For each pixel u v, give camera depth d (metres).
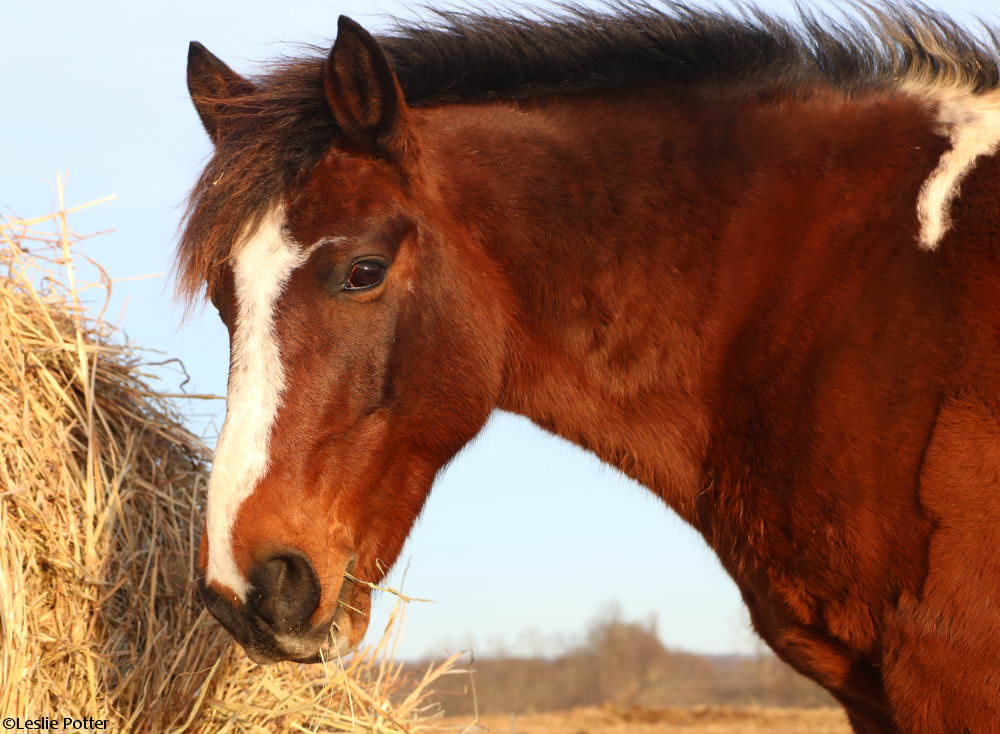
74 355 4.57
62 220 4.73
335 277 3.26
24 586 4.04
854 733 3.92
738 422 3.49
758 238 3.49
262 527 3.13
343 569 3.30
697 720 14.70
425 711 4.58
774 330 3.42
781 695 25.69
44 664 4.09
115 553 4.37
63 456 4.33
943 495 3.06
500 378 3.69
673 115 3.67
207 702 4.24
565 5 3.87
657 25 3.76
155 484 4.65
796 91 3.63
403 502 3.53
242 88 3.74
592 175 3.62
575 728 13.95
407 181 3.44
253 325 3.21
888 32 3.66
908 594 3.13
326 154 3.40
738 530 3.51
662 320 3.57
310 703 4.30
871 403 3.18
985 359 3.05
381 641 4.53
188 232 3.34
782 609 3.48
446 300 3.52
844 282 3.33
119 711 4.20
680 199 3.56
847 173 3.43
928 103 3.47
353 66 3.29
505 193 3.62
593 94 3.77
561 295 3.62
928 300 3.17
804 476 3.29
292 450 3.19
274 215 3.26
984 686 3.00
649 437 3.66
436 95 3.83
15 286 4.58
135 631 4.37
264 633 3.15
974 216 3.18
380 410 3.38
